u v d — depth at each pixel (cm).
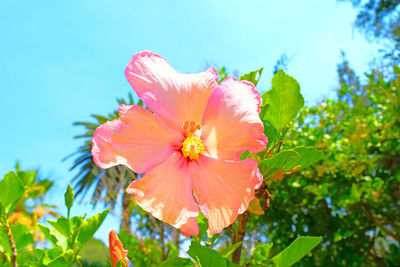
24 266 27
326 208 128
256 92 28
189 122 27
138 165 24
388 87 140
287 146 55
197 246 25
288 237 126
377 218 132
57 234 27
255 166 26
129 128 24
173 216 25
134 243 112
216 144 27
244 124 27
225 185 26
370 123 129
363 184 109
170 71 26
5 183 24
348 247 124
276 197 132
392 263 126
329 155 114
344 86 144
